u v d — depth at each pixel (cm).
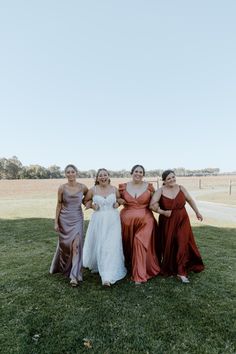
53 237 907
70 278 542
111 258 529
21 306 450
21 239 891
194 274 574
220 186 4416
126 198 567
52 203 1900
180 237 551
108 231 541
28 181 5047
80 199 547
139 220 554
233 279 550
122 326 393
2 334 378
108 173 566
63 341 362
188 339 365
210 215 1435
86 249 585
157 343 358
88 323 400
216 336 371
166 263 561
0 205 1783
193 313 424
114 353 341
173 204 553
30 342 361
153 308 438
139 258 537
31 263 653
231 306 444
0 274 585
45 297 477
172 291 495
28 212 1475
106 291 496
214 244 816
